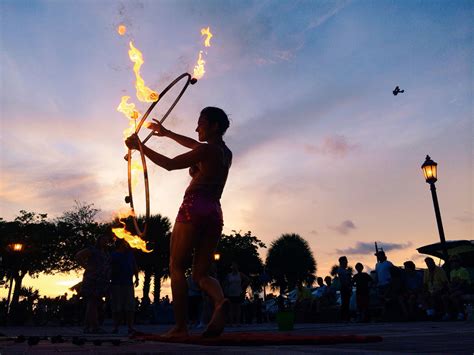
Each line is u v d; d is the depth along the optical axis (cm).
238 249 4331
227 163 337
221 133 345
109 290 678
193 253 329
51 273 3312
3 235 3067
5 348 236
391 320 1101
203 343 260
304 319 1402
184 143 370
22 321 1908
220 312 292
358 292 1173
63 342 311
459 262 1002
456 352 185
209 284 314
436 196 1159
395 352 182
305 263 5209
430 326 598
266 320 2205
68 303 1742
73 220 3359
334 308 1345
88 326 675
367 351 188
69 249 3244
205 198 319
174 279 319
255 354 175
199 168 334
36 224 3266
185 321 320
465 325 612
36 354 192
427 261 1036
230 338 269
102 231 3241
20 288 2848
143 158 322
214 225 320
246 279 1132
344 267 1236
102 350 212
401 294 1073
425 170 1181
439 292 985
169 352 193
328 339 259
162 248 3428
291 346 240
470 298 930
